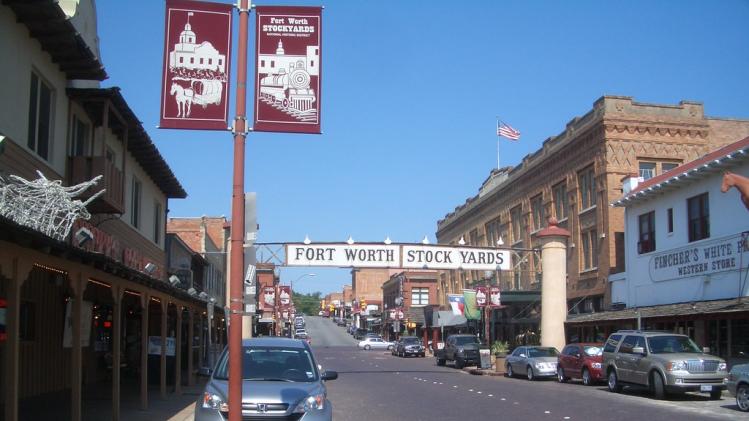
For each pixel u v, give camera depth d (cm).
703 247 2798
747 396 1767
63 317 2009
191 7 905
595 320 3372
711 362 2066
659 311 2906
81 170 1753
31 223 1226
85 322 1520
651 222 3231
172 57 897
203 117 898
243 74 894
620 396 2222
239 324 875
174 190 2962
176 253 3522
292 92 916
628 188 3469
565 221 4191
